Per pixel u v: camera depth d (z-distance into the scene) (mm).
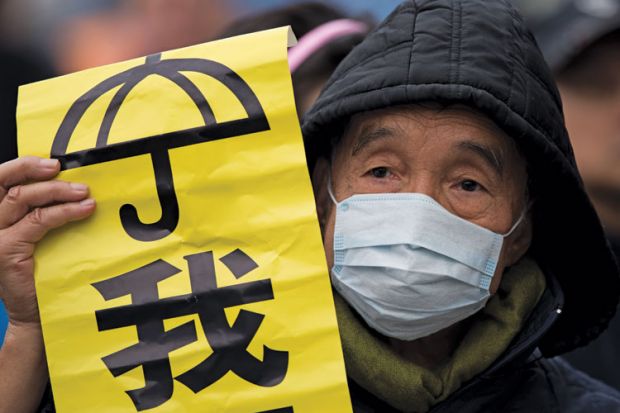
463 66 6578
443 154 6625
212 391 6477
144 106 6691
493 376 6996
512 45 6734
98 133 6691
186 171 6617
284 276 6492
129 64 6820
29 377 6809
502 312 6988
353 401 7012
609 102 10227
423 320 6719
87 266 6621
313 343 6438
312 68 9422
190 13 13203
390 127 6645
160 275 6586
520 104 6594
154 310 6562
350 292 6785
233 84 6641
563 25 10602
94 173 6660
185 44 13242
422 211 6613
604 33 10164
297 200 6543
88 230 6668
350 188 6809
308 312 6465
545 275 7383
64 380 6574
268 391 6430
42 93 6805
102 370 6551
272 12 9953
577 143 10273
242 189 6578
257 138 6586
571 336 7656
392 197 6668
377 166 6727
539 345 7691
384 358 6789
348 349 6840
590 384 7469
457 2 6824
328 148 7156
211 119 6617
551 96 6910
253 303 6500
